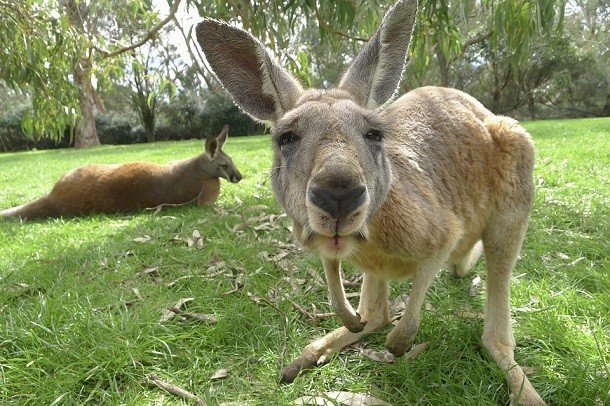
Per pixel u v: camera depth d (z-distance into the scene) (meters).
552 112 6.87
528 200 0.56
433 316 0.60
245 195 1.38
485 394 0.46
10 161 3.64
